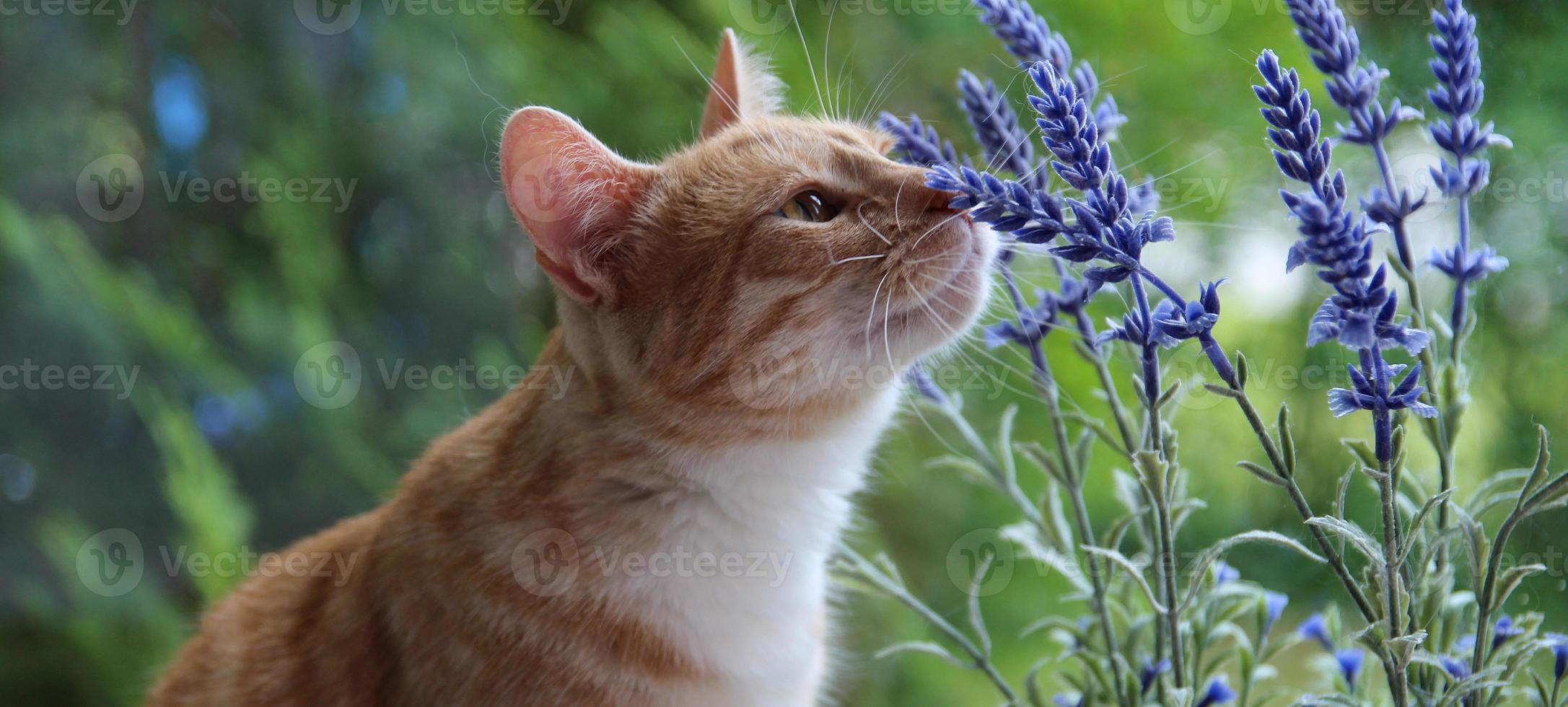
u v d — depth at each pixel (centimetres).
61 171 140
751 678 90
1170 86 116
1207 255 97
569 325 89
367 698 89
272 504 143
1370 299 71
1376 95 76
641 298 88
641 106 143
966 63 123
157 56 140
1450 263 77
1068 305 83
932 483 148
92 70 139
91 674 132
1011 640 135
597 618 87
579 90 143
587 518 88
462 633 87
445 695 87
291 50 143
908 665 135
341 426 142
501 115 93
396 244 152
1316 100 103
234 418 141
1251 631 93
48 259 127
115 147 142
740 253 87
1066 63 82
